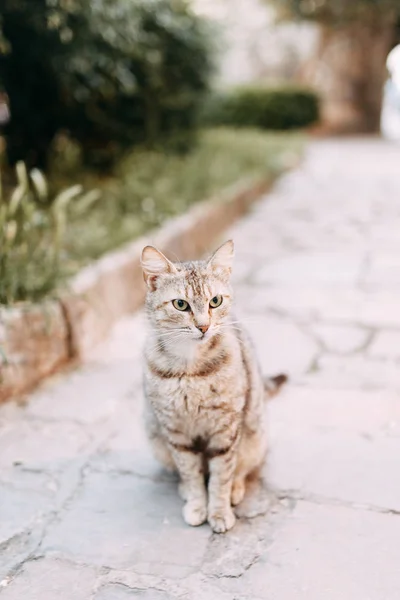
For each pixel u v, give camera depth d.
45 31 2.01
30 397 1.37
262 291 1.88
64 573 0.98
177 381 1.02
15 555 1.01
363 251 2.24
